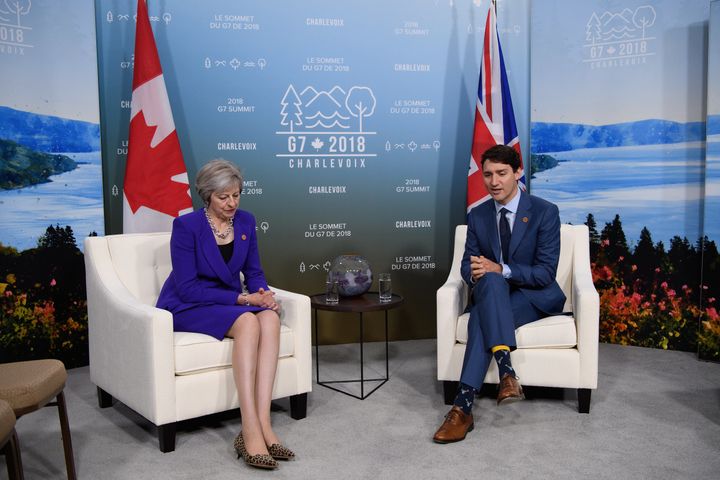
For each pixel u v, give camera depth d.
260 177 3.95
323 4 3.94
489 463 2.37
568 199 4.20
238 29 3.85
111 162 3.78
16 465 1.85
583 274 3.12
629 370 3.52
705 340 3.69
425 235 4.18
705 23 3.71
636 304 4.04
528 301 2.93
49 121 3.54
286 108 3.94
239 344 2.52
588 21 4.01
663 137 3.88
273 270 4.01
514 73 4.22
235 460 2.44
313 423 2.79
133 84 3.53
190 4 3.78
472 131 4.17
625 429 2.68
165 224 3.56
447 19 4.09
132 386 2.62
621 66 3.95
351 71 4.00
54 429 2.77
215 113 3.86
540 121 4.21
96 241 2.97
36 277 3.55
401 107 4.08
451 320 2.93
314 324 4.10
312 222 4.03
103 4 3.71
